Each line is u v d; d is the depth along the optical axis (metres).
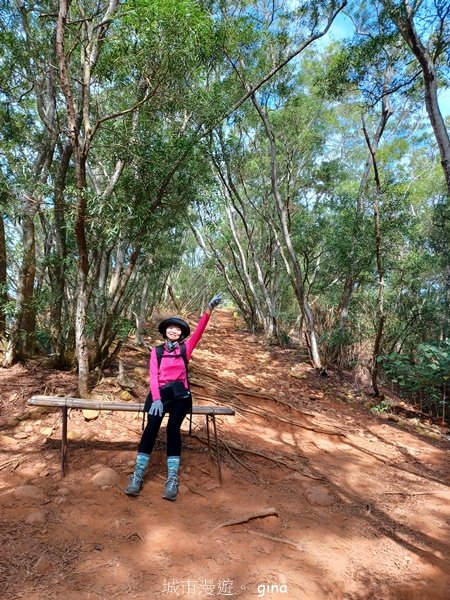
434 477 4.71
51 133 5.21
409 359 7.67
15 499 3.07
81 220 4.04
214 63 6.97
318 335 9.70
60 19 3.63
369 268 8.05
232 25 7.96
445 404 7.47
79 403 3.54
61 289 5.34
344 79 6.26
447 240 9.61
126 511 3.07
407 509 3.83
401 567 2.94
